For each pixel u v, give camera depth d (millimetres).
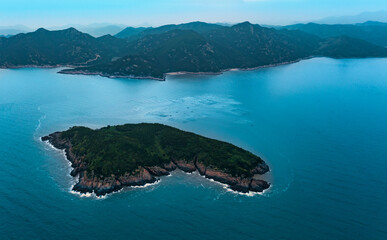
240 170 109875
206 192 102062
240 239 79125
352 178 110500
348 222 86000
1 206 91750
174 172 116125
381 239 79375
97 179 104188
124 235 80375
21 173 113000
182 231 82062
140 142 133375
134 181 107250
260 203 95500
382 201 96062
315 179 110438
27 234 80125
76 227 83438
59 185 105500
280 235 80812
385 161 124250
